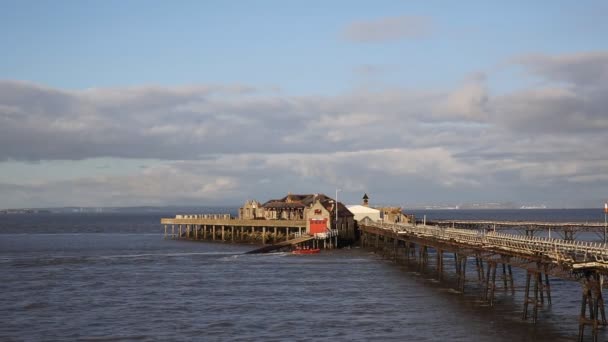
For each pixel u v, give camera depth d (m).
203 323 67.31
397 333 61.75
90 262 124.56
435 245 92.38
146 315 71.56
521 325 63.47
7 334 63.44
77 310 74.62
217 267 114.81
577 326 62.62
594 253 52.94
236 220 183.62
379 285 90.69
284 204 192.38
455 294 81.94
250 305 76.81
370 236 156.25
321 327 64.88
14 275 104.56
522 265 65.56
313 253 140.88
